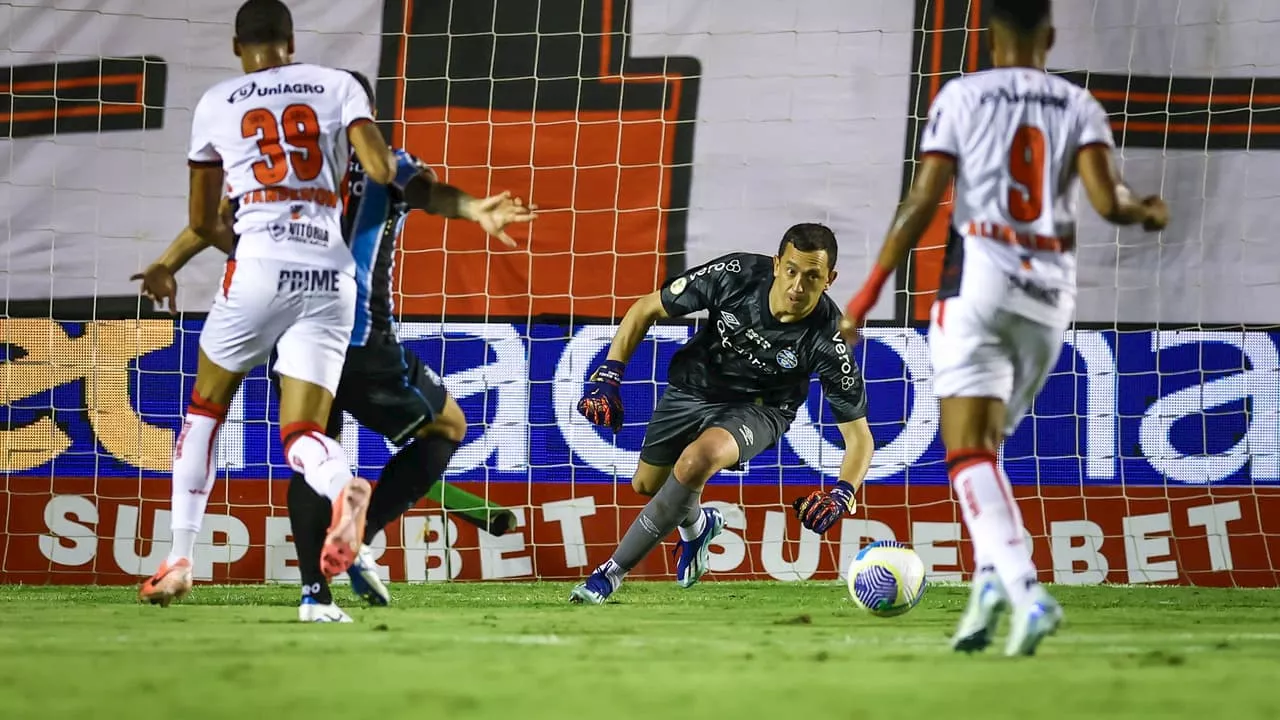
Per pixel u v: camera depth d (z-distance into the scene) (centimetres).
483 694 801
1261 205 2659
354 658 1024
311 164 1330
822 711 732
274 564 2600
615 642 1207
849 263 2691
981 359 1075
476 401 2669
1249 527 2598
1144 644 1235
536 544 2638
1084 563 2622
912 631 1395
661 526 1891
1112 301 2661
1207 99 2691
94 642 1177
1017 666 984
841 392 1991
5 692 805
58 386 2636
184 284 2672
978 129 1086
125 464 2631
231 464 2611
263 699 773
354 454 2644
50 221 2673
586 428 2672
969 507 1067
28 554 2591
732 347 2027
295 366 1324
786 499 2652
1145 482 2631
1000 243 1072
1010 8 1131
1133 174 2688
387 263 1442
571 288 2702
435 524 2617
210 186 1403
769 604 1952
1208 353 2641
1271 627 1544
